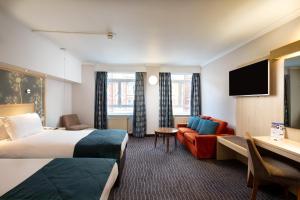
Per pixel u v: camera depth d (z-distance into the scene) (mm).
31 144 2561
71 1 2154
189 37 3359
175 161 3725
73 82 5465
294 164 2396
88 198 1230
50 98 4508
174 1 2135
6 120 2775
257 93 3086
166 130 4707
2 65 2725
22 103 3350
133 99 6348
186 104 6562
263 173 2070
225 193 2490
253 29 2949
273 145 2277
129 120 6320
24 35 2893
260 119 3111
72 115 5469
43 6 2271
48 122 4410
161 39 3479
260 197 2395
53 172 1622
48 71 3643
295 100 2436
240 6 2240
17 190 1301
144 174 3086
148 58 5156
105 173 1648
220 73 4715
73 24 2811
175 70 6230
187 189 2594
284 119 2600
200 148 3822
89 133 3379
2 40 2443
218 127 4059
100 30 3035
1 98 2852
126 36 3318
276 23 2691
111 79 6352
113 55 4812
